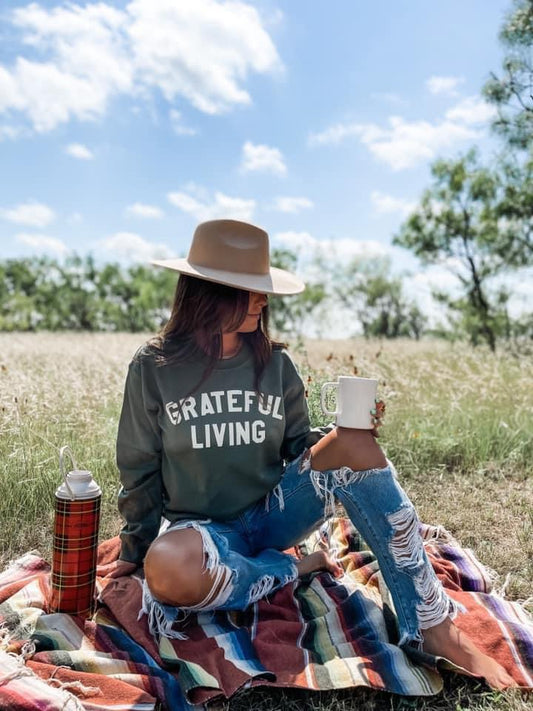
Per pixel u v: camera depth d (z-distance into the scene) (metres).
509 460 4.89
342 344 15.56
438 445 5.02
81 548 2.49
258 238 2.49
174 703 2.09
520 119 11.90
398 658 2.29
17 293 53.31
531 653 2.37
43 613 2.46
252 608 2.60
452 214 17.39
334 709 2.12
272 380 2.59
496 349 13.46
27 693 1.95
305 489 2.53
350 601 2.66
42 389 5.96
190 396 2.46
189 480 2.50
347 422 2.38
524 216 15.91
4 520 3.59
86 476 2.53
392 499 2.36
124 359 8.88
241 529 2.61
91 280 54.41
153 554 2.28
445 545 3.25
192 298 2.46
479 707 2.09
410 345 14.54
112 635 2.39
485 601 2.72
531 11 10.67
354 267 42.03
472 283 17.80
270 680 2.17
